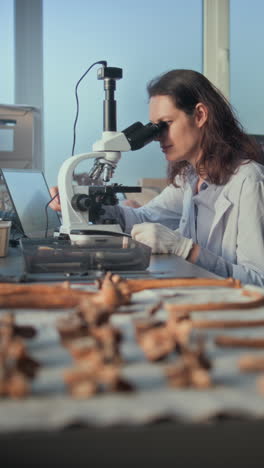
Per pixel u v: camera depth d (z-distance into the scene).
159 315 0.93
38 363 0.68
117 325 0.87
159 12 4.53
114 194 2.00
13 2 4.38
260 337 0.79
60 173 1.97
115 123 1.99
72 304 0.99
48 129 4.45
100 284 1.15
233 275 1.74
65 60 4.44
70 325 0.79
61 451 0.55
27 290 1.06
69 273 1.33
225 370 0.68
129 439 0.56
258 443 0.57
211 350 0.75
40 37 4.42
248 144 2.09
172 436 0.56
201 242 2.11
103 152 1.98
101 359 0.67
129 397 0.60
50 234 2.36
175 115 2.03
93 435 0.55
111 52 4.48
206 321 0.85
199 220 2.12
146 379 0.65
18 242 2.05
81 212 1.95
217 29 4.65
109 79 1.98
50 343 0.78
